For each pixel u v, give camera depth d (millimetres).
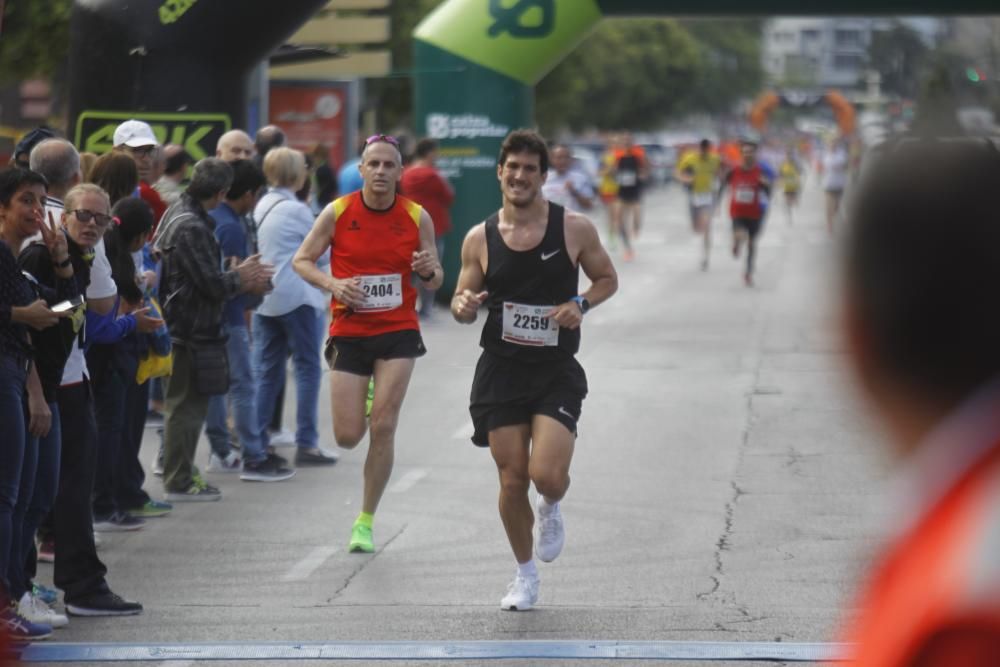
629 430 35812
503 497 20188
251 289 27125
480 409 20156
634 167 92500
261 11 44188
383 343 23750
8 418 18000
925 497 3328
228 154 32031
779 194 199750
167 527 26031
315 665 17859
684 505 27516
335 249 23859
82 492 20188
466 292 20016
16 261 18141
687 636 18875
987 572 3125
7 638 17625
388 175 23469
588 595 21188
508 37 62375
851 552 23578
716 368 46188
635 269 85000
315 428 31906
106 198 20609
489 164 62750
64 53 71688
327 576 22609
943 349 3346
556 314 19609
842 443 33656
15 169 18984
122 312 23781
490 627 19500
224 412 31188
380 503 28188
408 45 100938
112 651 18391
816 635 18797
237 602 21016
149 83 44375
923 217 3398
